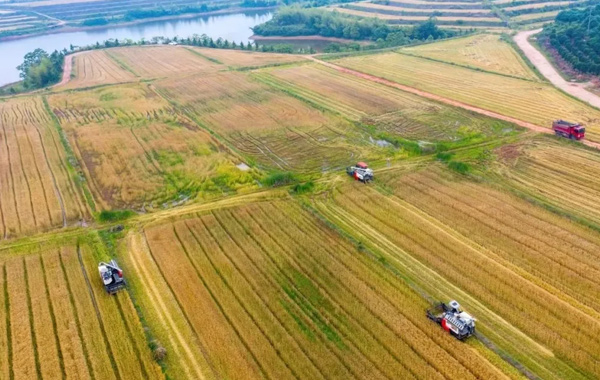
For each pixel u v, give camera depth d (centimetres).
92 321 3172
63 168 5484
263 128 6419
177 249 3897
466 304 3228
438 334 2972
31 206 4672
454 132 5997
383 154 5466
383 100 7331
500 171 4947
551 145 5488
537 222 4084
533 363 2759
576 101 6894
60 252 3916
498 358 2794
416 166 5128
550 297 3256
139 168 5388
